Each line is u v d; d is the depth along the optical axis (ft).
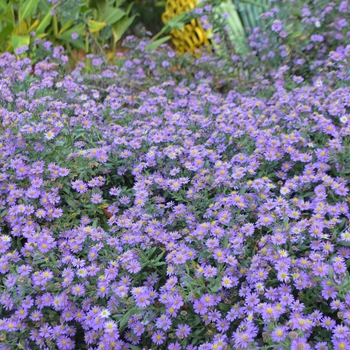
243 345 6.72
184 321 7.71
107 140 10.86
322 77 12.59
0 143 9.87
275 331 6.62
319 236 7.88
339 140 9.30
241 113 11.01
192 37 20.07
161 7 22.68
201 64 15.81
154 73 15.35
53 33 17.35
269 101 12.07
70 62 17.07
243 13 19.17
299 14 15.78
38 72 13.56
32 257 8.55
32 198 9.32
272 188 9.26
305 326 6.68
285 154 9.70
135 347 7.53
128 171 10.36
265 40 15.46
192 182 9.56
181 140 10.41
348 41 14.69
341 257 7.64
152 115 11.80
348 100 10.16
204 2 16.65
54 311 7.98
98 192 9.70
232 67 15.79
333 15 15.05
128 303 7.63
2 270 8.14
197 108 11.82
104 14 18.57
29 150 9.97
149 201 9.37
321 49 15.03
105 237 8.66
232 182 9.25
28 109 11.25
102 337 7.48
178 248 8.27
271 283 7.78
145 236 8.50
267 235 7.98
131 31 22.68
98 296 7.90
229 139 10.21
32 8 15.81
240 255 8.00
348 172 9.08
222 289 7.88
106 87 14.21
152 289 8.09
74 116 11.68
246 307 7.37
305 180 8.96
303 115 10.44
